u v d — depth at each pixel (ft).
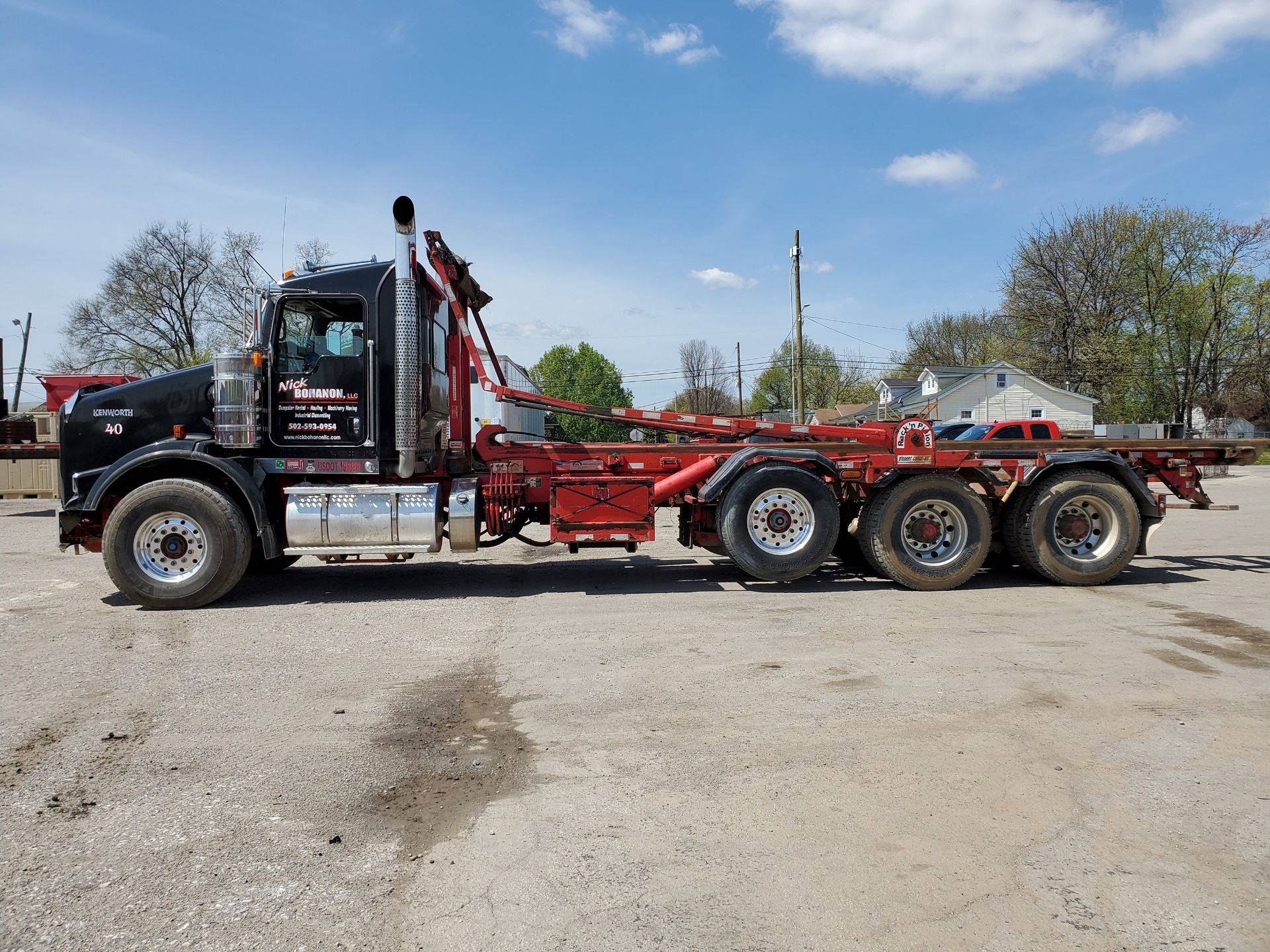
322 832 10.66
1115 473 27.61
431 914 8.77
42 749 13.60
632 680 17.03
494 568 32.42
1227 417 163.12
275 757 13.19
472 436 29.73
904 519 26.45
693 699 15.72
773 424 29.78
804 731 14.02
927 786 11.81
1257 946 8.10
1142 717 14.49
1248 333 150.10
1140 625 21.31
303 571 32.12
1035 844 10.14
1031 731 13.85
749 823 10.77
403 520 25.07
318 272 25.93
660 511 55.83
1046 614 22.76
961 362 253.03
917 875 9.47
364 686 16.87
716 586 27.71
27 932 8.48
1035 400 150.10
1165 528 45.47
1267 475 112.57
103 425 25.61
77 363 149.38
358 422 25.59
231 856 10.05
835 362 255.09
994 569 30.63
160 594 24.22
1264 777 12.03
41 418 63.77
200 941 8.32
